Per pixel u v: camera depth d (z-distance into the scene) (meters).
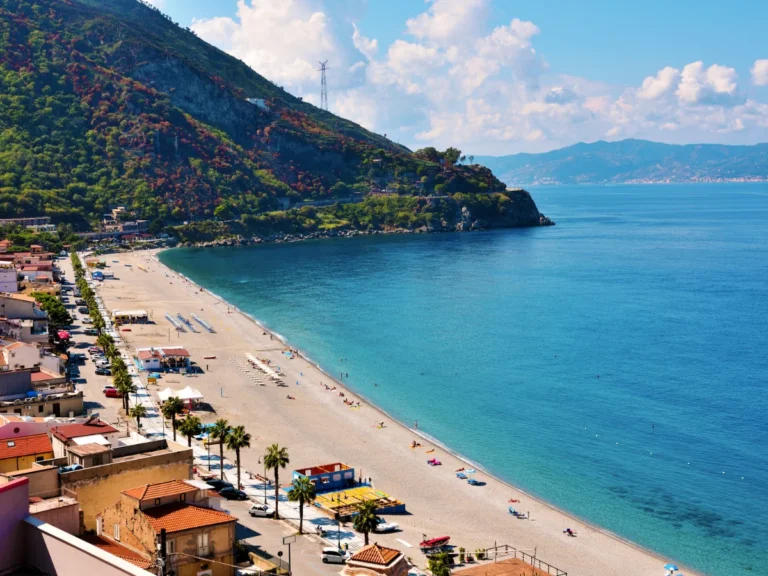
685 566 119.19
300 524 120.12
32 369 171.62
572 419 186.12
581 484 149.38
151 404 187.38
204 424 174.62
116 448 101.44
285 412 189.12
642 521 134.25
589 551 122.88
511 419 186.75
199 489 91.31
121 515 88.75
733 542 127.00
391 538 123.94
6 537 46.59
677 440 172.38
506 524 132.00
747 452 164.88
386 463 158.00
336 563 108.62
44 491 90.81
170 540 83.50
